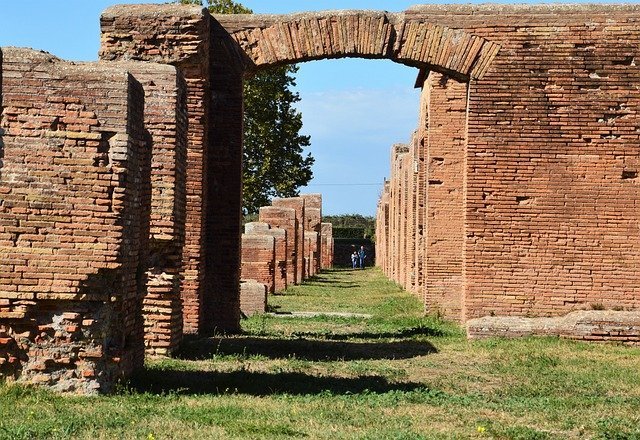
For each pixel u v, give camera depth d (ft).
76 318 37.45
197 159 63.77
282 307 101.09
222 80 67.62
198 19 61.16
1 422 31.91
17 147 37.58
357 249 306.14
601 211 65.87
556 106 66.13
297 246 159.74
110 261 37.52
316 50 67.41
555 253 66.08
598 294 65.82
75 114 37.78
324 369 48.91
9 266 37.24
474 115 66.54
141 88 40.57
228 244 67.51
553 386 44.52
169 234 51.13
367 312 94.38
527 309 66.08
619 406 39.45
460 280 81.56
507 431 33.19
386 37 67.15
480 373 48.49
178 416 33.99
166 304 51.96
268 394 40.40
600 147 65.98
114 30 61.00
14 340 37.35
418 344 60.34
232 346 57.16
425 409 37.70
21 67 37.81
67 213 37.50
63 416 33.17
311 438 31.12
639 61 65.82
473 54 66.64
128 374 41.37
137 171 40.09
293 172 188.65
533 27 66.33
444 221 81.82
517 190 66.28
